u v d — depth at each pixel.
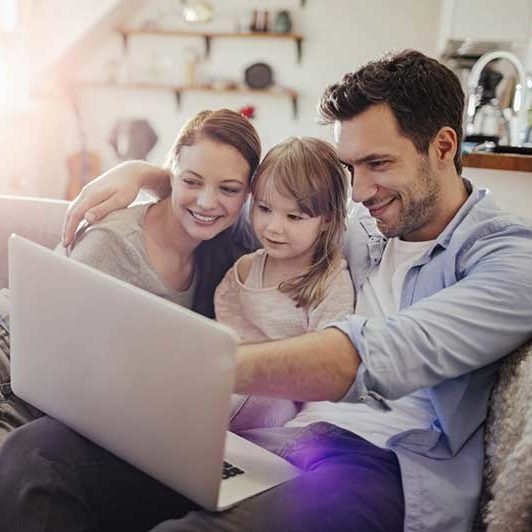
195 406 0.95
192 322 0.93
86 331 1.07
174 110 4.57
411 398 1.26
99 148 4.71
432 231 1.35
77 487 1.14
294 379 1.11
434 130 1.25
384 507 1.09
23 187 4.37
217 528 1.00
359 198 1.30
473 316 1.14
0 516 1.15
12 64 4.23
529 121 2.48
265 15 4.28
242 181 1.41
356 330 1.13
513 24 3.07
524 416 1.08
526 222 1.31
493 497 1.07
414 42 4.18
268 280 1.45
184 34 4.39
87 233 1.45
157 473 1.04
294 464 1.24
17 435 1.21
